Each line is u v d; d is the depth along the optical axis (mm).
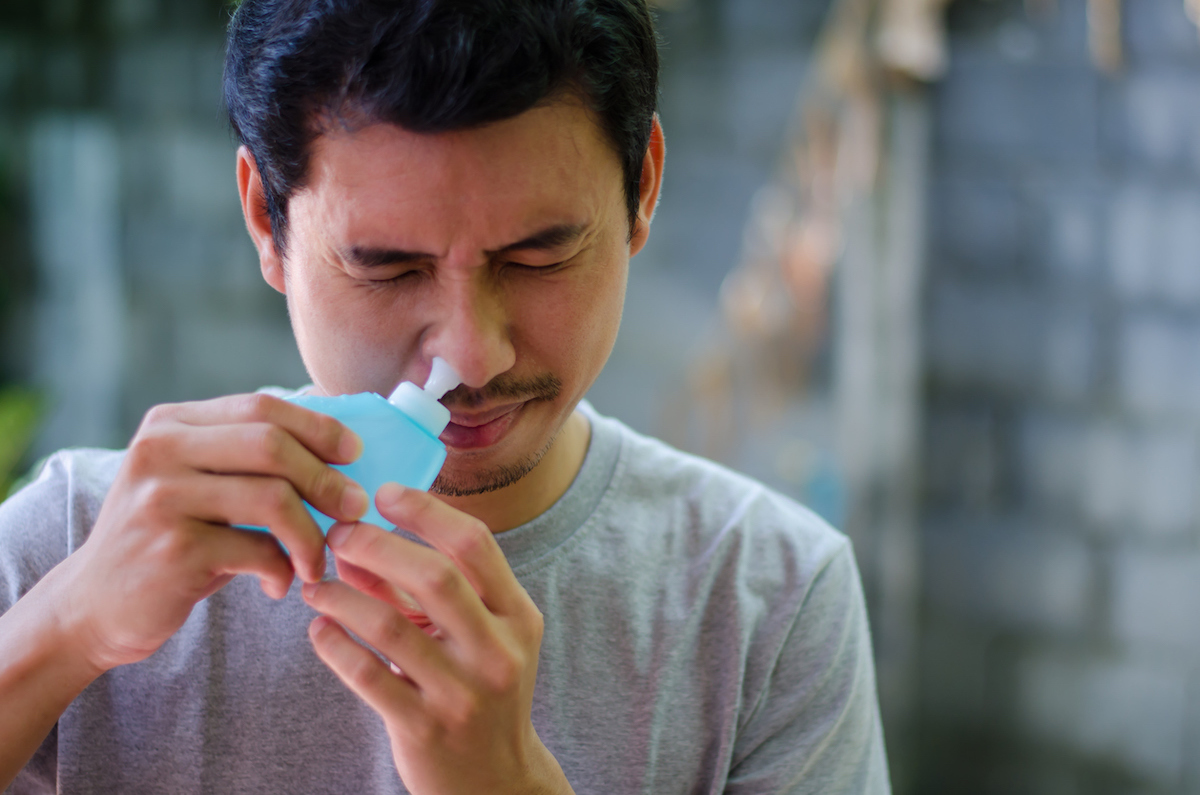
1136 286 2109
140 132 2576
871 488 2260
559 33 689
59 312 2648
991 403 2197
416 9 674
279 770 823
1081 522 2178
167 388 2627
